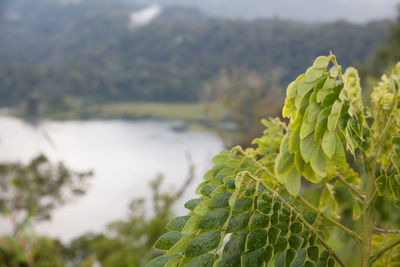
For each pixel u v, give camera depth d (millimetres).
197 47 154875
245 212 660
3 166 10180
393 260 979
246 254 630
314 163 723
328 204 1027
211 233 604
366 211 907
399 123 792
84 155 63219
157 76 140750
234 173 881
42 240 5773
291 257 672
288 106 737
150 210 9852
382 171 838
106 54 168250
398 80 940
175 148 68562
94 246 9234
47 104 108188
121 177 52000
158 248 610
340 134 839
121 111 115375
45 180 11711
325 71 693
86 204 40406
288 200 905
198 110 111875
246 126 11680
